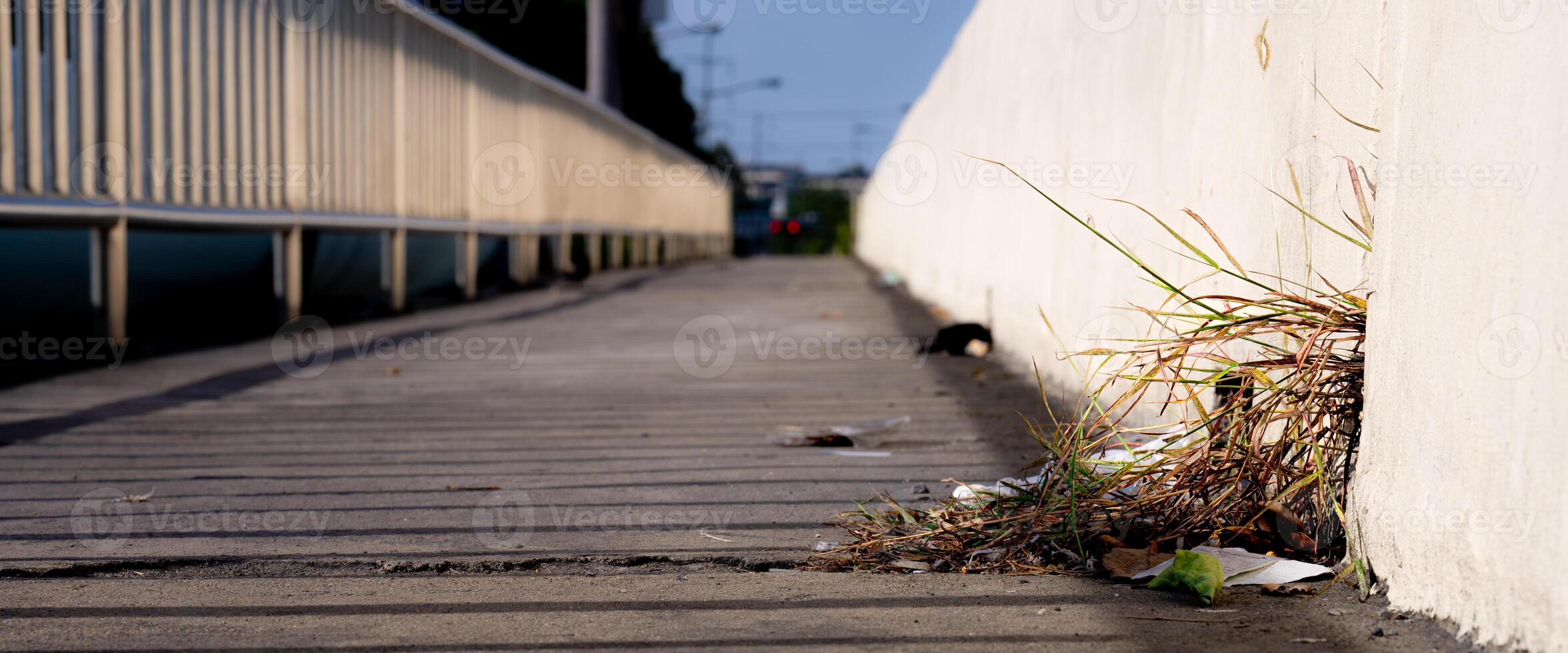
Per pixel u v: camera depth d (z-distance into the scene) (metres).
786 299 10.96
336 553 2.22
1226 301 2.18
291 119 7.19
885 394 4.62
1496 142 1.52
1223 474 2.14
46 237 5.07
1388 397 1.84
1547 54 1.42
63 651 1.66
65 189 5.16
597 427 3.87
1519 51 1.48
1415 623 1.69
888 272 16.00
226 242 6.51
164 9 5.88
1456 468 1.61
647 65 35.56
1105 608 1.84
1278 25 2.54
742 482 2.90
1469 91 1.60
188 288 6.32
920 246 11.01
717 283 14.06
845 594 1.95
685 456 3.31
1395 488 1.80
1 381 4.84
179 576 2.09
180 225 5.96
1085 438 2.38
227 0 6.45
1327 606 1.81
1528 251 1.45
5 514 2.55
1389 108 1.90
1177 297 3.18
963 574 2.07
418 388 4.93
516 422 3.99
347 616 1.84
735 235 44.88
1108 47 4.08
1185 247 3.18
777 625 1.78
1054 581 2.01
